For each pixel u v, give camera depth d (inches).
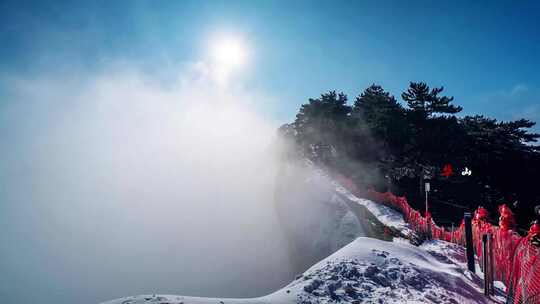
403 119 1266.0
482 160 1235.9
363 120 1550.2
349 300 256.7
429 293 279.9
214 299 236.8
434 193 1188.5
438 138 1133.1
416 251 438.9
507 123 1289.4
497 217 948.6
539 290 190.5
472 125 1424.7
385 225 745.0
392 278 309.0
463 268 394.3
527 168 1206.9
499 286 319.0
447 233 562.6
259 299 247.6
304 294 260.4
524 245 241.6
